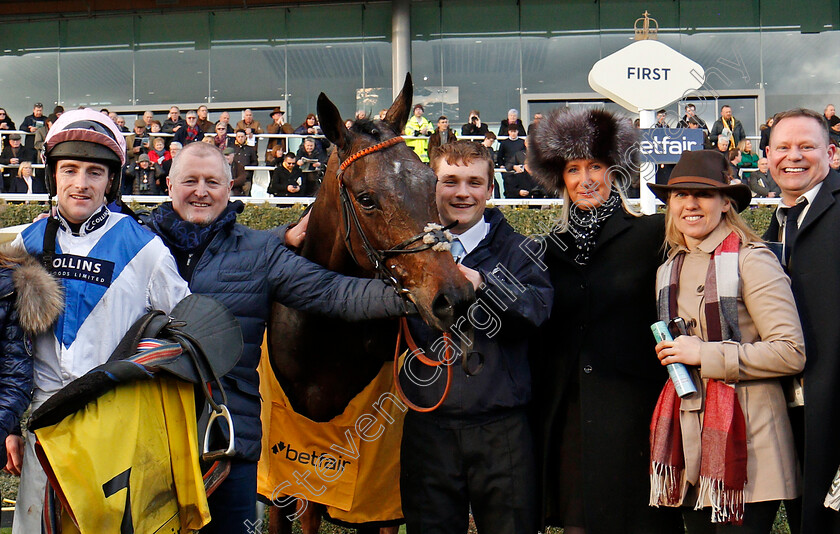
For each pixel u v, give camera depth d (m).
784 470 2.20
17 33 15.41
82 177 2.18
